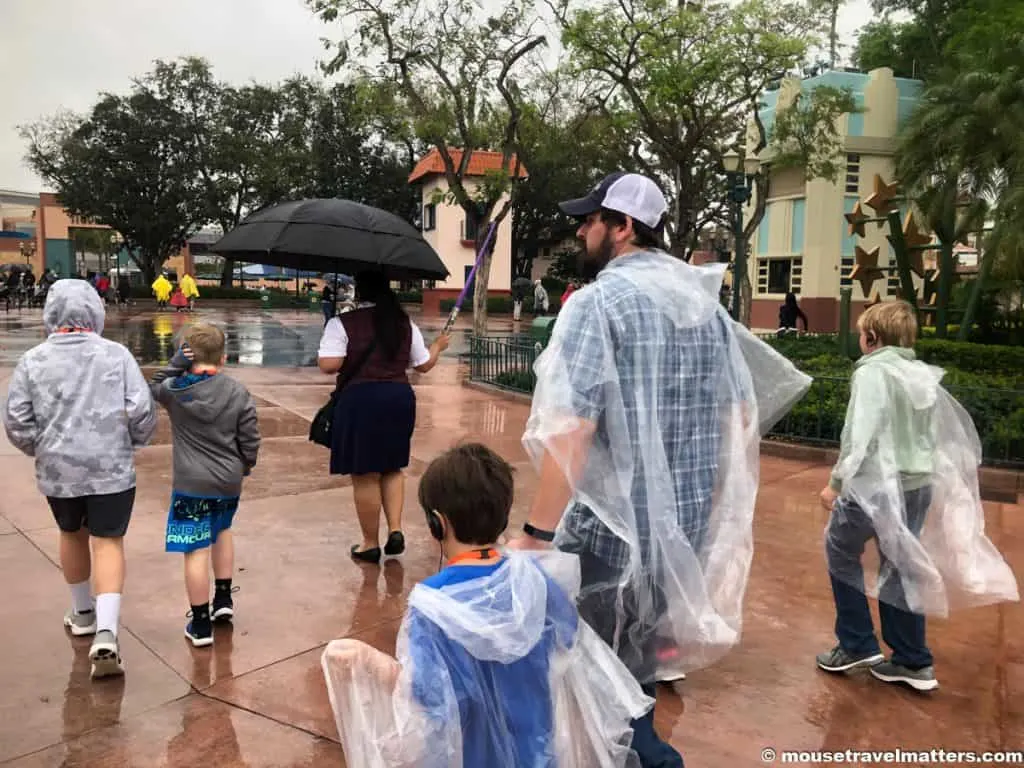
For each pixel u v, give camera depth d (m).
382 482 5.20
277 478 7.02
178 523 3.89
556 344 2.35
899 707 3.55
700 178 20.38
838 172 21.50
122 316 33.03
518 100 19.86
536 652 1.97
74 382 3.58
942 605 3.51
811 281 25.08
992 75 14.23
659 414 2.38
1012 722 3.44
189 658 3.81
